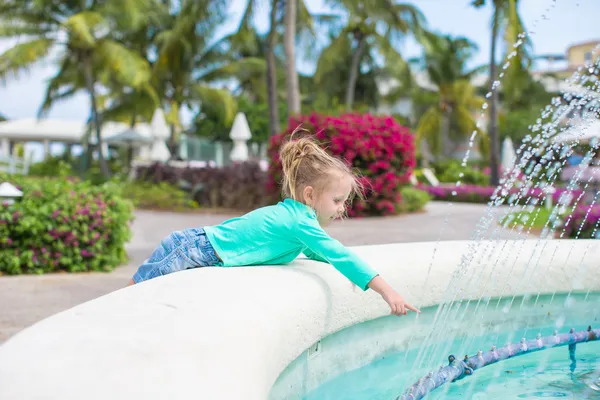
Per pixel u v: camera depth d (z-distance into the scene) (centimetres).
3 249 445
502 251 226
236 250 185
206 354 106
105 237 484
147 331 116
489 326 215
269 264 188
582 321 224
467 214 1027
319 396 164
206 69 2339
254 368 107
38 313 322
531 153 242
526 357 187
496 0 1625
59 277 438
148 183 1352
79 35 1775
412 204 1078
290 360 143
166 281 156
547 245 238
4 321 302
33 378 93
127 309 130
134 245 660
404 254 213
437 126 2655
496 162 1798
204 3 1623
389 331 198
